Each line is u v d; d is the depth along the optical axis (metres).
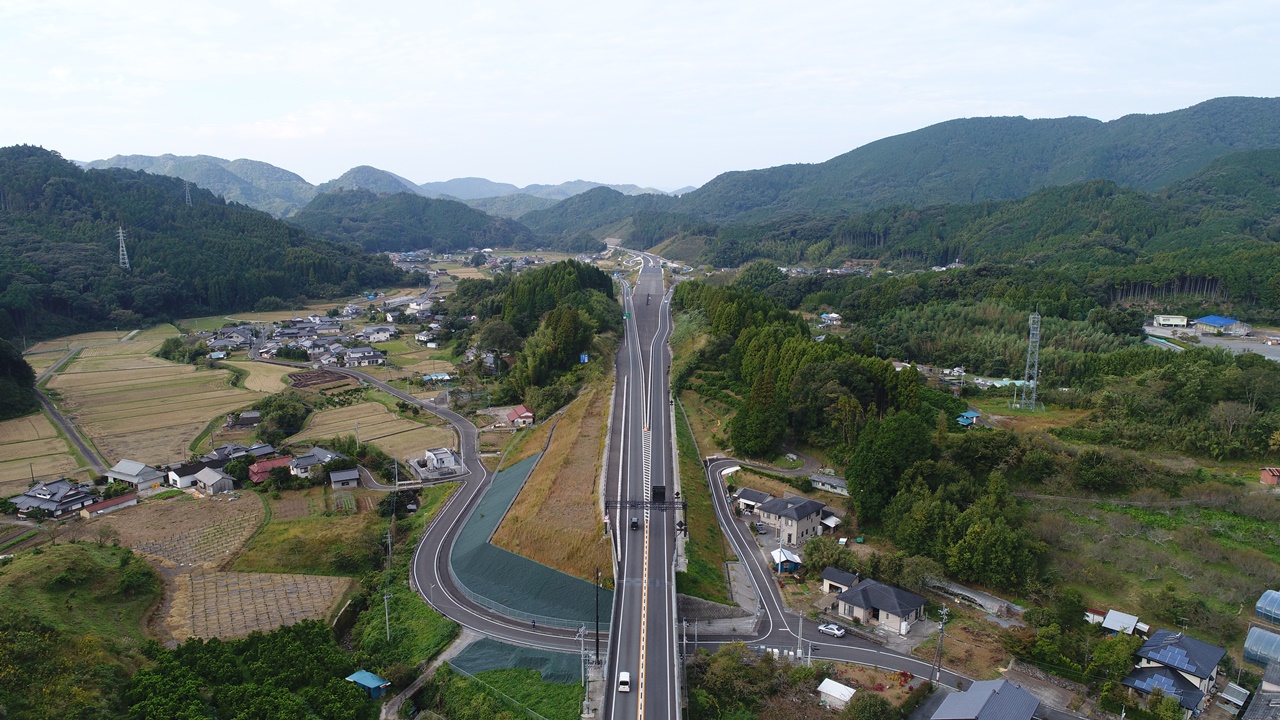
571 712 65.31
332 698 68.19
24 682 62.81
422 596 89.88
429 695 72.00
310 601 91.81
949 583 88.88
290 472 133.00
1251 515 92.88
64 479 127.06
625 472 112.88
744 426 126.50
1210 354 144.62
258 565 100.25
